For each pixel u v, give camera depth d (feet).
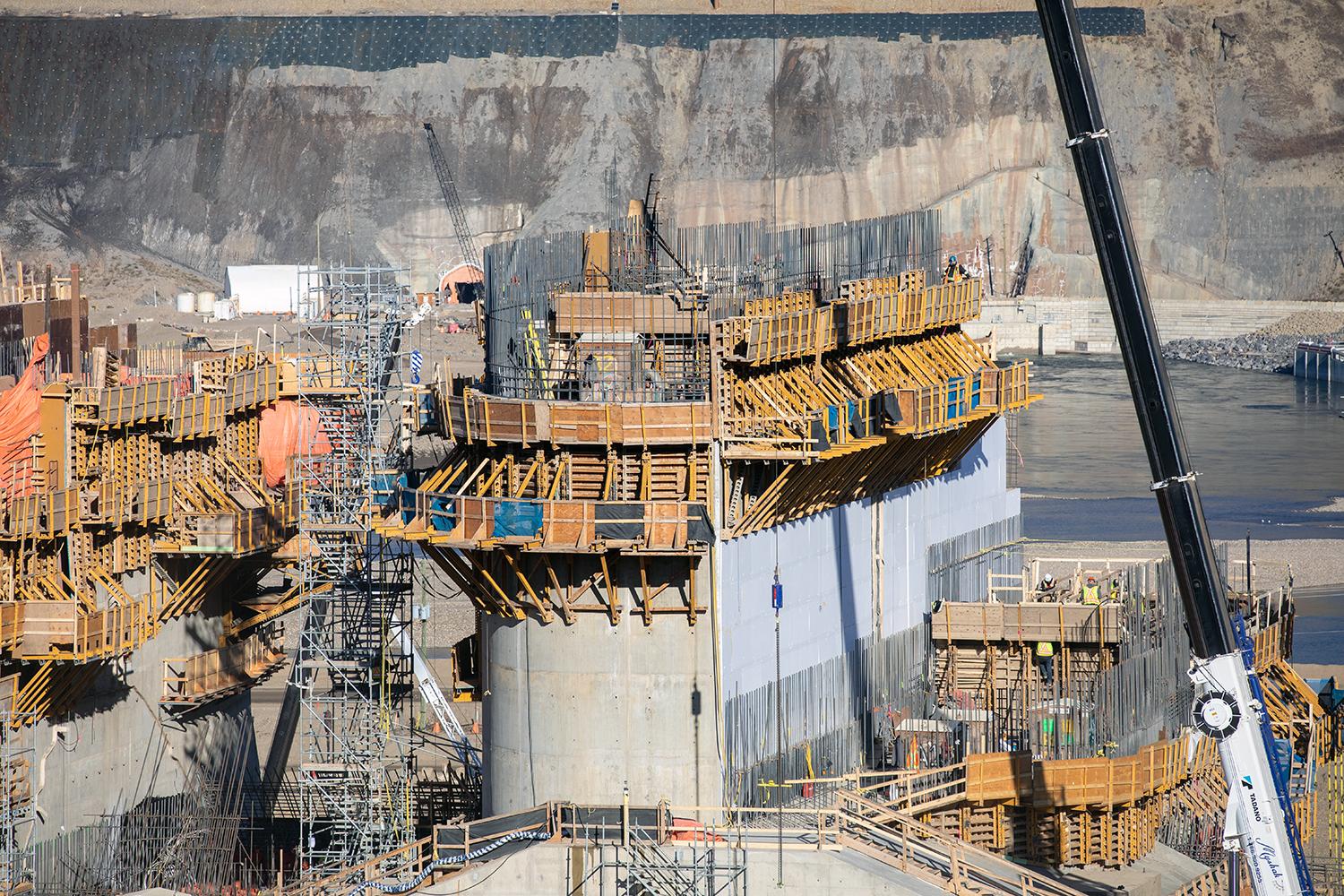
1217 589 627.87
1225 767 631.56
